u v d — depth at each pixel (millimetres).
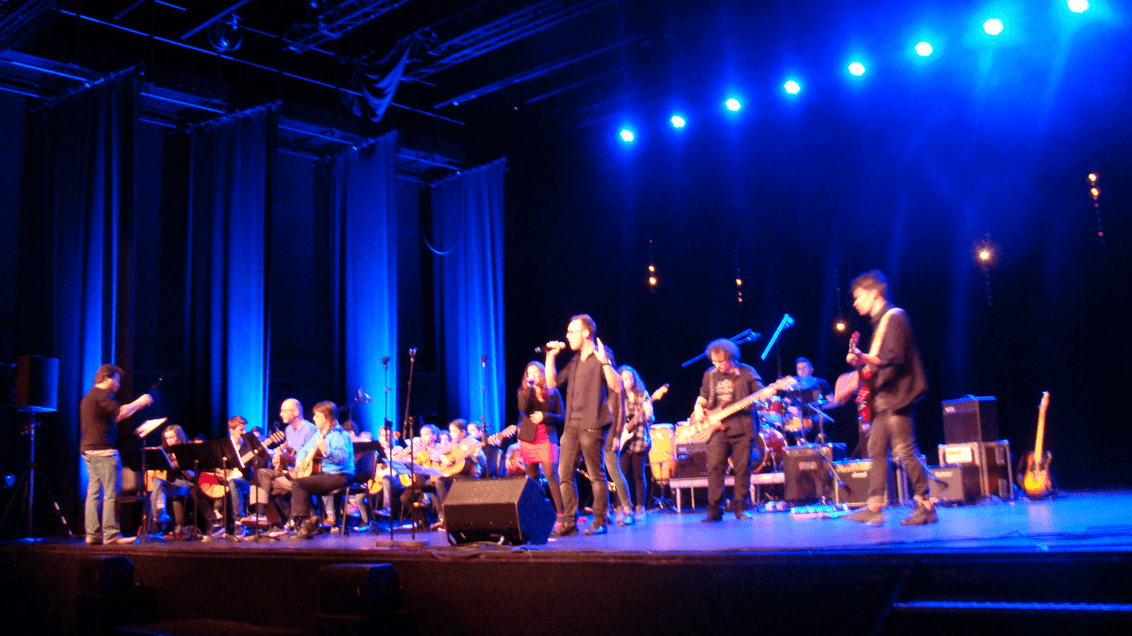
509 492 4715
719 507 6219
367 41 11219
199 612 5406
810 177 11133
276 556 5078
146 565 5773
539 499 4828
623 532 5449
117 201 9336
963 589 3127
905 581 3182
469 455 8094
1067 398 10023
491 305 12633
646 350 12430
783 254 11438
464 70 12039
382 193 11922
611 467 6480
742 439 6289
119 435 8578
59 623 6168
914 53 9984
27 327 9586
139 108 9797
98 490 6871
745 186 11594
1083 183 9469
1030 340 10125
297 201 12078
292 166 12102
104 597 5426
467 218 13047
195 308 10570
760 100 11133
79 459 9094
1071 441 10023
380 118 11781
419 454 8867
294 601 4953
